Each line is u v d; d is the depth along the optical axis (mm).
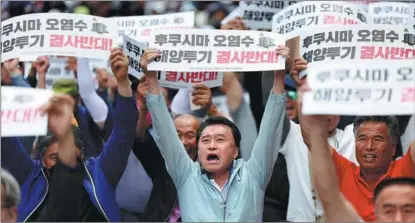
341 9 9047
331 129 8781
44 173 8172
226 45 7961
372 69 7082
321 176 7199
